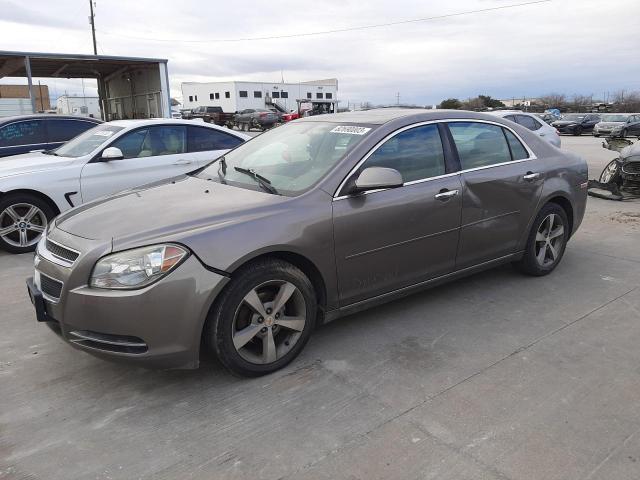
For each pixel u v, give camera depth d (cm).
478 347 358
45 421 281
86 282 285
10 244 608
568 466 242
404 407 290
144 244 285
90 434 270
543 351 352
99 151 652
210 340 301
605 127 3109
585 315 409
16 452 256
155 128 695
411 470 240
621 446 255
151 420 282
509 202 439
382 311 418
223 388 311
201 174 426
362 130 379
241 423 278
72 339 294
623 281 484
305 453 253
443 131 408
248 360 314
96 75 2289
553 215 485
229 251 294
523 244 465
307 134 409
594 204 880
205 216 310
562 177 484
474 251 424
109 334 283
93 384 318
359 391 306
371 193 355
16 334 386
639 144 946
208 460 249
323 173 351
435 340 369
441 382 315
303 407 291
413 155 386
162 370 321
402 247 373
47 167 625
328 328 389
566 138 3027
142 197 361
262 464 246
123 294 277
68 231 316
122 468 245
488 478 235
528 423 274
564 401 293
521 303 433
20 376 327
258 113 3847
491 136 444
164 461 249
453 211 398
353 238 345
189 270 284
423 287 402
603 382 313
